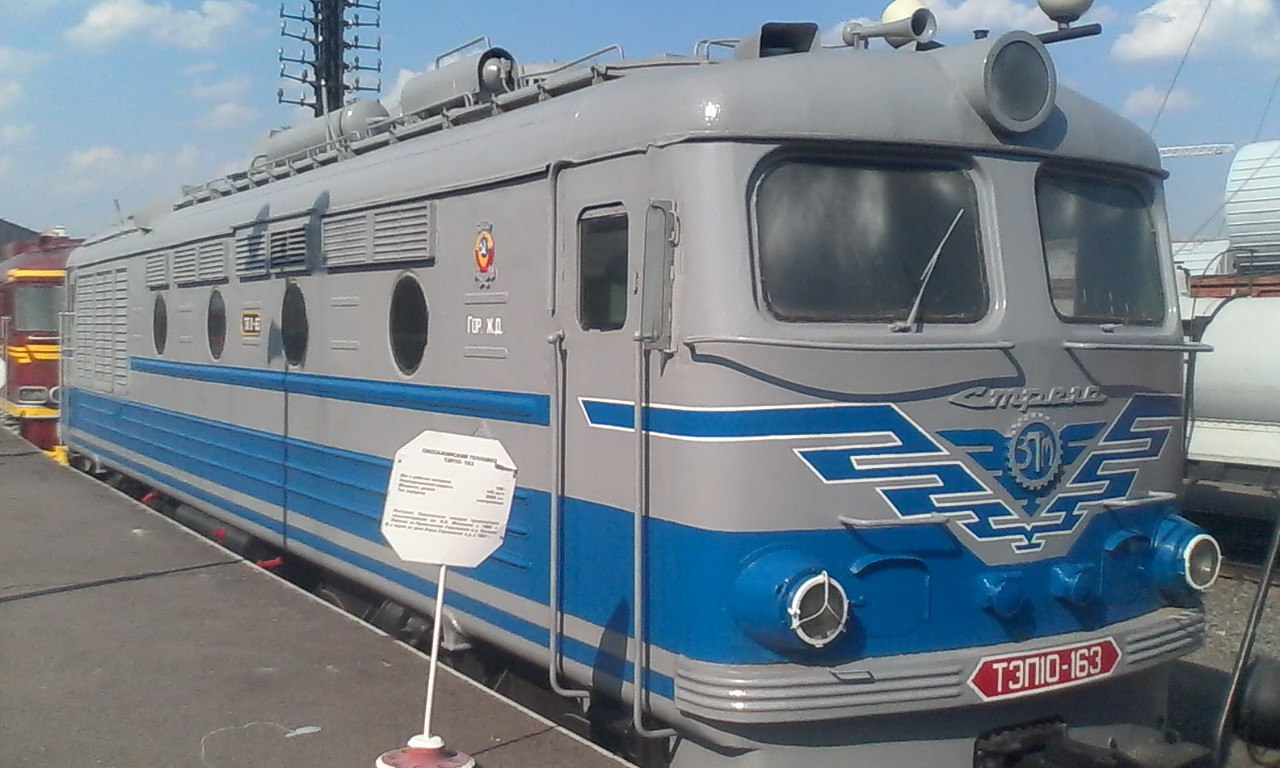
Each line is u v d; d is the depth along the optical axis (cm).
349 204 716
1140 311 550
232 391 921
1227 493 1242
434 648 493
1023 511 479
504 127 589
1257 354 1129
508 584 573
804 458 446
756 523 442
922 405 462
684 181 460
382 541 689
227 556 930
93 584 834
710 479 446
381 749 528
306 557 796
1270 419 1133
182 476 1047
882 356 456
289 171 905
